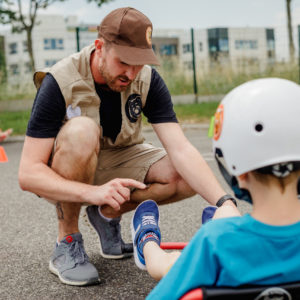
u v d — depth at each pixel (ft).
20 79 47.57
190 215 11.41
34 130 7.32
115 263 8.45
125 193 6.91
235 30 148.05
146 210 7.06
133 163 8.46
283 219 3.98
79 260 7.71
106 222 8.59
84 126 7.37
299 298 4.00
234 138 4.14
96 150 7.61
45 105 7.32
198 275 4.04
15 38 180.75
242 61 52.90
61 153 7.35
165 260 5.80
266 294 3.98
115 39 7.01
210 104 43.88
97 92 7.82
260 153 4.00
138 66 7.15
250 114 4.05
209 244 4.03
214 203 7.06
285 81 4.18
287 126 3.96
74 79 7.55
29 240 9.91
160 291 4.21
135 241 6.75
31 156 7.32
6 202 13.33
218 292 3.97
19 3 55.47
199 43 158.71
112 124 8.16
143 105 8.14
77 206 7.68
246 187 4.25
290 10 58.65
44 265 8.43
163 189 8.16
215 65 53.21
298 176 4.03
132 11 7.14
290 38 53.62
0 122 35.14
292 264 3.97
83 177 7.51
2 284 7.65
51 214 11.99
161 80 8.16
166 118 7.98
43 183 7.17
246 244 3.98
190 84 50.03
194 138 26.68
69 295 7.18
